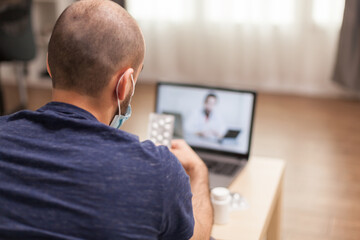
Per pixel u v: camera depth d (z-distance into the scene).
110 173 0.66
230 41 4.32
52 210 0.65
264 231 1.20
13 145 0.69
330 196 2.48
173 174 0.70
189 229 0.74
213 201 1.16
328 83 4.15
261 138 3.25
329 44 4.05
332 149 3.05
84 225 0.64
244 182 1.39
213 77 4.48
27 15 3.14
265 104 3.94
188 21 4.37
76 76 0.71
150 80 4.59
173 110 1.62
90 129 0.70
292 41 4.16
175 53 4.50
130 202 0.66
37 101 4.00
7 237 0.64
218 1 4.24
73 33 0.70
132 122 3.48
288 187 2.58
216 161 1.53
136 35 0.74
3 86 4.32
